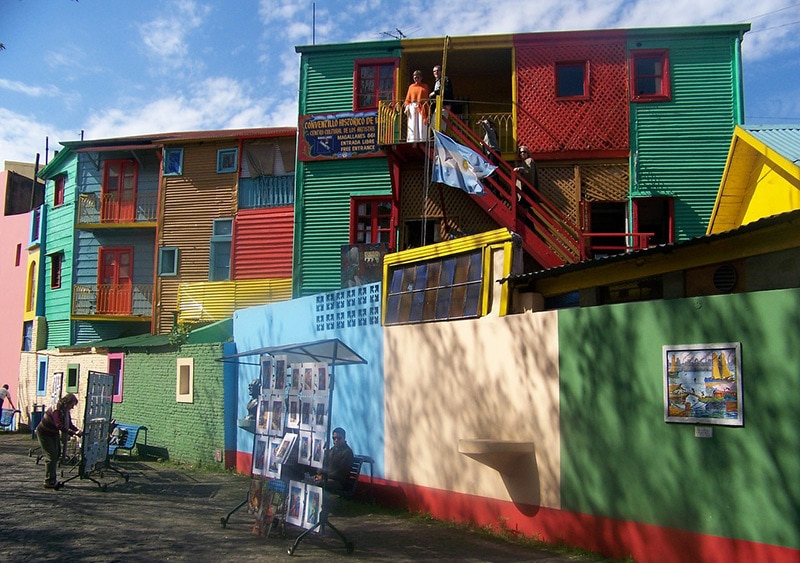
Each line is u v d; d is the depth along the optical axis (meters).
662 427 7.30
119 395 19.09
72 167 26.27
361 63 16.97
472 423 9.60
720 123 15.20
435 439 10.15
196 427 15.66
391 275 11.75
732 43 15.38
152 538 8.52
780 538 6.32
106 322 25.08
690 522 6.97
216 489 12.41
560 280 9.69
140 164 24.72
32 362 26.70
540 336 8.75
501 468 8.78
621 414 7.71
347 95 16.98
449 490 9.82
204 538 8.61
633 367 7.64
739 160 11.50
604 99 15.48
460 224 15.23
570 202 15.33
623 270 8.97
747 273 8.01
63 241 26.25
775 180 10.64
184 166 22.75
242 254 21.45
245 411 14.54
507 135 15.62
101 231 25.16
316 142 16.95
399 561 7.64
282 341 13.95
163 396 17.09
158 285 22.50
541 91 15.71
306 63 17.31
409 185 15.79
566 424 8.29
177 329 18.80
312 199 16.97
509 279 9.49
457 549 8.19
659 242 15.22
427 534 8.98
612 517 7.68
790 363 6.41
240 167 22.00
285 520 8.54
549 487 8.41
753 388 6.64
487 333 9.54
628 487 7.55
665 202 15.27
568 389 8.31
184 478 13.66
